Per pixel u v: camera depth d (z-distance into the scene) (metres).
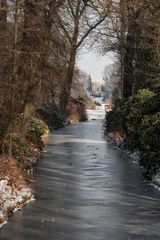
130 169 19.98
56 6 18.09
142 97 24.30
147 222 11.82
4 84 16.34
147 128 18.56
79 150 27.00
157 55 29.94
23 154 18.00
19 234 10.66
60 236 10.58
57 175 18.20
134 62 35.16
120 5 23.94
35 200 13.95
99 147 28.83
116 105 36.16
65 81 20.55
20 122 19.20
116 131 31.53
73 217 12.17
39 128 27.81
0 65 16.67
